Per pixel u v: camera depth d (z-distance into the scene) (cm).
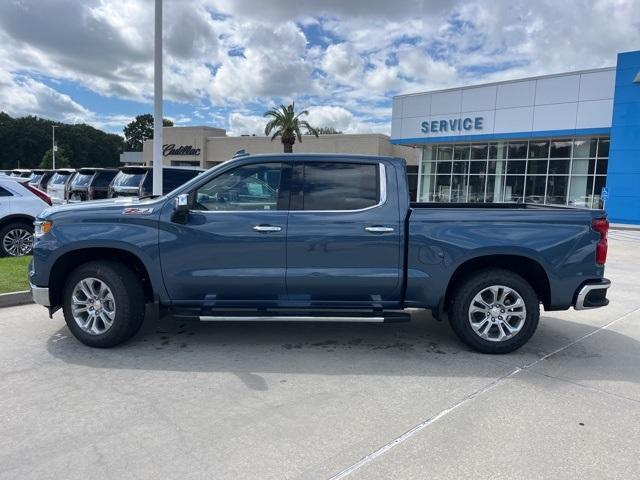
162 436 341
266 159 515
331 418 371
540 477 299
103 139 12875
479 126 3103
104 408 381
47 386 421
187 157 5991
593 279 509
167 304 515
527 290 506
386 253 502
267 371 464
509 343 512
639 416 381
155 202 511
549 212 505
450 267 502
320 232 498
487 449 330
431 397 411
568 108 2766
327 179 513
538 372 471
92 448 324
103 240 498
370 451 326
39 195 1035
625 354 527
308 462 312
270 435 344
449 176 3394
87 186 1466
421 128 3366
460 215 503
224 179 513
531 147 3022
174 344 536
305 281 502
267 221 499
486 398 411
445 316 661
